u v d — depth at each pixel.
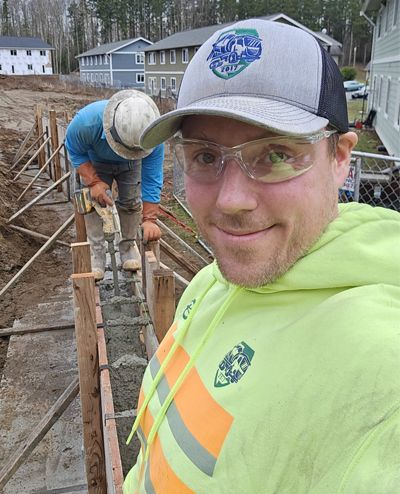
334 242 0.98
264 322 1.04
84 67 60.75
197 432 1.05
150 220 4.25
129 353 3.52
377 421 0.73
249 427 0.91
